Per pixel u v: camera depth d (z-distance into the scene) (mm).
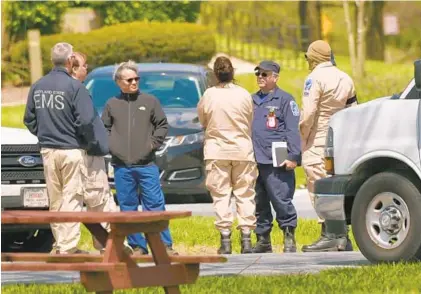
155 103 33875
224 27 93688
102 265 21109
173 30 85500
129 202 33969
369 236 29953
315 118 35656
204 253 37719
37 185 35219
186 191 46875
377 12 95125
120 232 21609
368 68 90250
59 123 32281
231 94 35562
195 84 49188
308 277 27578
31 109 32594
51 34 91312
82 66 33188
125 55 83938
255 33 92688
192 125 47156
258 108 36250
